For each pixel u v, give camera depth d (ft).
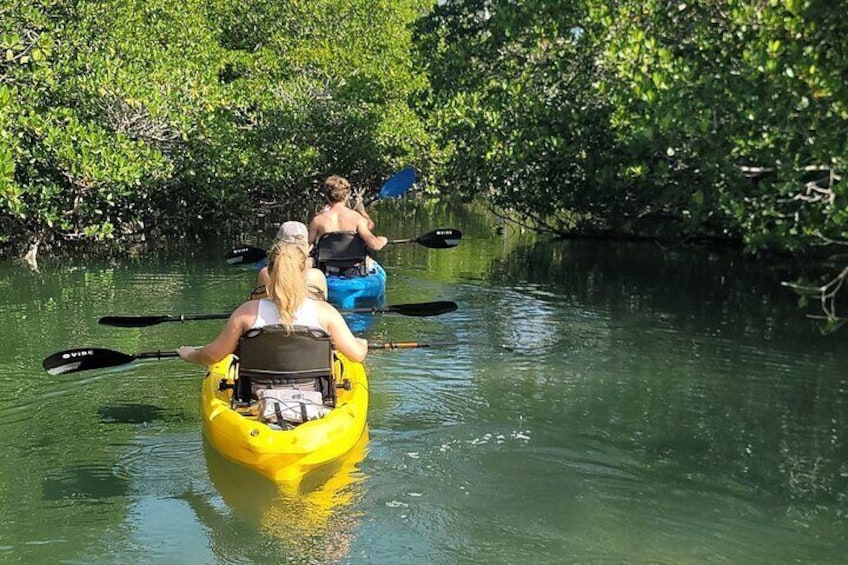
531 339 25.76
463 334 26.43
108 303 30.86
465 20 54.49
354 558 12.32
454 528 13.29
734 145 30.17
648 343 25.43
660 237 49.55
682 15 34.96
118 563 12.17
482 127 44.37
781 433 17.84
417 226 60.44
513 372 22.11
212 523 13.34
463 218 66.54
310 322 16.06
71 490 14.57
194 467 15.52
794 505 14.34
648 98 30.81
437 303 24.32
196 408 18.85
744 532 13.35
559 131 42.22
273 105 59.57
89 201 42.19
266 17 81.05
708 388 20.98
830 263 35.73
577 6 39.96
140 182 42.86
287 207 68.08
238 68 71.36
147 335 26.05
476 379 21.43
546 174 46.70
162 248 46.21
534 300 32.19
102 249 44.93
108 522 13.39
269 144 57.62
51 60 42.42
